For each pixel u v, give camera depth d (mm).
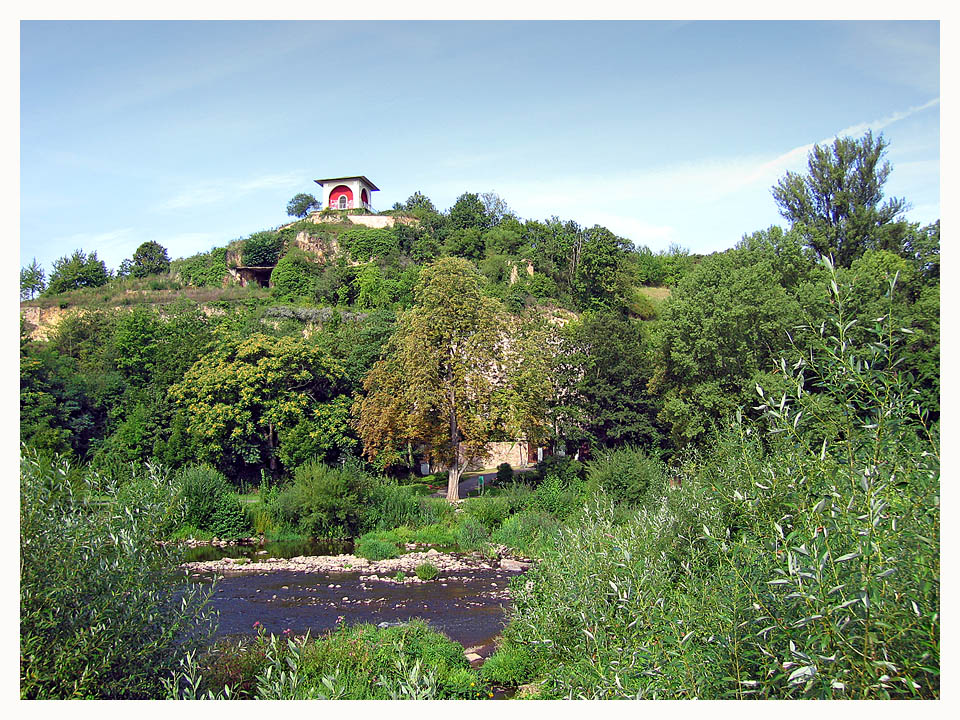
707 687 4926
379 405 28203
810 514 4699
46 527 6305
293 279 59875
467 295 27875
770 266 27078
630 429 29516
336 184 78875
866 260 22859
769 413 5453
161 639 7102
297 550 21078
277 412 31969
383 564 19094
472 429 26562
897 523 4188
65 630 6285
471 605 14609
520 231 71250
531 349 28562
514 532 21438
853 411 4734
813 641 4305
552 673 7102
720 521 6609
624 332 31953
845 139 28609
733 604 4793
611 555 7555
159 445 30438
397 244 66438
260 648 9406
